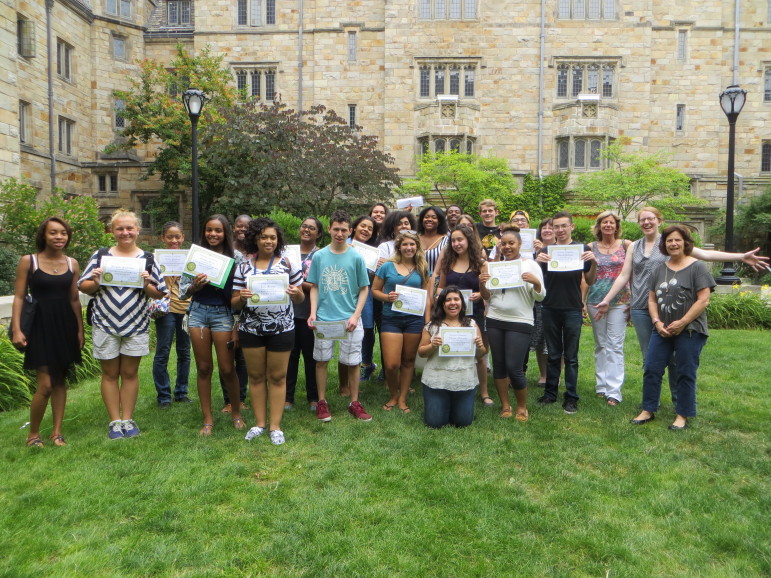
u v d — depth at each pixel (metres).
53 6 21.25
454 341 4.96
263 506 3.60
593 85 24.02
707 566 3.00
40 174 20.61
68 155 22.72
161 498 3.72
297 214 18.33
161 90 24.72
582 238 17.36
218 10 24.83
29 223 11.08
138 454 4.48
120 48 25.11
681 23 24.08
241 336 4.84
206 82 21.83
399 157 24.00
